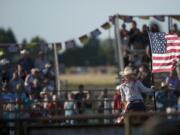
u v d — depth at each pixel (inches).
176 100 1243.2
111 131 734.5
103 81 6077.8
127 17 1749.5
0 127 705.0
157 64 1331.2
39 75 1599.4
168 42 1331.2
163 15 1747.0
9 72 1678.2
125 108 1187.9
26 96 1450.5
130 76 1194.6
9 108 1354.6
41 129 712.4
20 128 701.9
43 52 1823.3
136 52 1749.5
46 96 1481.3
